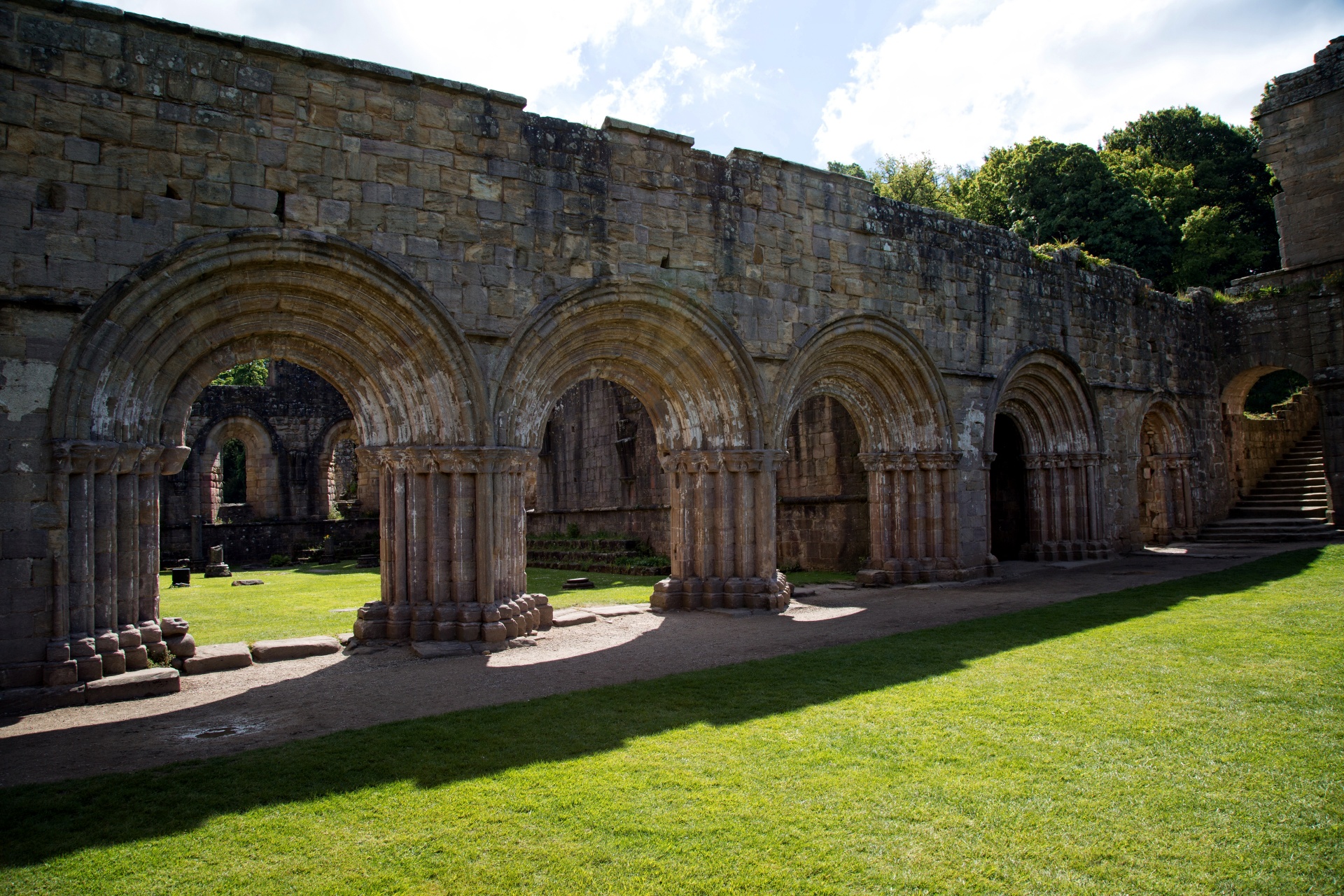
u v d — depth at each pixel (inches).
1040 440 996.6
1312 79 1167.6
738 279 695.7
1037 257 953.5
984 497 867.4
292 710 375.2
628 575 1087.0
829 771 270.4
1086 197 1598.2
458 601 547.8
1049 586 756.0
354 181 529.3
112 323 446.9
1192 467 1167.0
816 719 330.3
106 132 458.6
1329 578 674.2
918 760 278.4
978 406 869.8
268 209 500.4
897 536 837.2
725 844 220.2
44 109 445.4
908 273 816.9
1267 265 1823.3
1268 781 251.4
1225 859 206.4
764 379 708.7
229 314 499.5
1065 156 1638.8
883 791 253.0
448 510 554.6
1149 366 1101.7
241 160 494.9
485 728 329.7
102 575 441.1
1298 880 195.9
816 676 407.5
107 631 438.0
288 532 1558.8
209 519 1553.9
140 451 464.1
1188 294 1222.9
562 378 650.2
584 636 563.8
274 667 481.1
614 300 620.7
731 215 695.1
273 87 508.7
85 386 438.3
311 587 991.6
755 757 286.7
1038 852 212.1
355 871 209.9
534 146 599.2
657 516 1213.7
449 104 566.6
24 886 203.9
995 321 895.1
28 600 420.2
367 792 260.8
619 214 634.8
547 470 1574.8
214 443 1574.8
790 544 1059.9
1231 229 1717.5
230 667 478.0
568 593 870.4
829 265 757.9
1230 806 235.5
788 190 735.1
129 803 256.5
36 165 441.1
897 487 837.2
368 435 579.5
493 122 582.6
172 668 443.5
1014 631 512.4
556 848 219.8
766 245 716.0
